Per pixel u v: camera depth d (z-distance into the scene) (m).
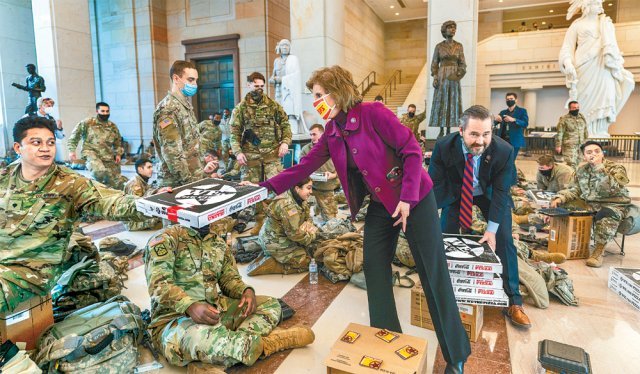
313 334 2.35
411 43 19.86
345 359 1.80
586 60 9.96
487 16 18.84
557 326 2.59
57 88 9.91
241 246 4.02
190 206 1.79
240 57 14.38
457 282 2.31
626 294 2.95
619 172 3.78
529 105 15.74
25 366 1.65
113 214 2.02
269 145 4.95
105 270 2.70
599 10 9.80
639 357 2.24
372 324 2.05
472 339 2.40
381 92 17.11
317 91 1.82
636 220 3.72
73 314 2.16
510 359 2.23
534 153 14.11
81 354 1.82
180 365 2.11
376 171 1.86
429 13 8.65
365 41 16.98
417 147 1.77
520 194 5.78
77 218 2.11
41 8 9.76
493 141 2.43
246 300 2.36
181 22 15.12
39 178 1.97
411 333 2.53
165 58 15.45
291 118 8.34
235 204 1.88
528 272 2.91
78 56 10.27
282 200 3.36
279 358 2.25
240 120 4.85
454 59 7.11
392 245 2.07
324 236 3.89
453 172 2.64
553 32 14.45
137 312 2.20
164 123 3.74
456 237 2.60
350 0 14.81
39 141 1.89
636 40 13.25
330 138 1.96
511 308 2.64
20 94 13.18
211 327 2.08
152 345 2.30
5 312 1.87
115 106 15.80
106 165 6.56
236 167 7.17
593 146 3.90
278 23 14.66
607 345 2.37
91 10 15.55
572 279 3.37
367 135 1.81
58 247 2.04
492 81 15.59
